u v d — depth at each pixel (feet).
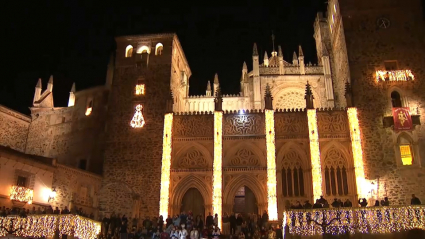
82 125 173.06
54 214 98.99
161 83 153.89
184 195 136.56
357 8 151.74
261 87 183.93
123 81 155.74
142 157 142.82
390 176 129.70
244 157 136.56
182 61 183.62
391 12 149.89
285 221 99.66
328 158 134.51
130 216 134.82
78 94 180.24
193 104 189.98
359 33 148.66
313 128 135.13
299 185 132.77
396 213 93.30
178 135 141.08
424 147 130.82
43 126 184.75
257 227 113.29
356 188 128.67
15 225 98.27
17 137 179.32
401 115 134.82
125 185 139.74
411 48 144.97
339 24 157.89
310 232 94.43
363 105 139.44
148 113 149.38
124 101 152.46
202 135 140.05
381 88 140.77
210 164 136.36
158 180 138.92
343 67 155.43
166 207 131.34
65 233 96.89
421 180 127.54
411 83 140.46
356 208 94.68
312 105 138.82
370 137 135.23
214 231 102.68
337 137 135.85
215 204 128.88
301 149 135.54
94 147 165.58
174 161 138.10
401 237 91.04
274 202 127.44
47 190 125.08
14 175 116.06
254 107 178.81
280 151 135.64
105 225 114.93
